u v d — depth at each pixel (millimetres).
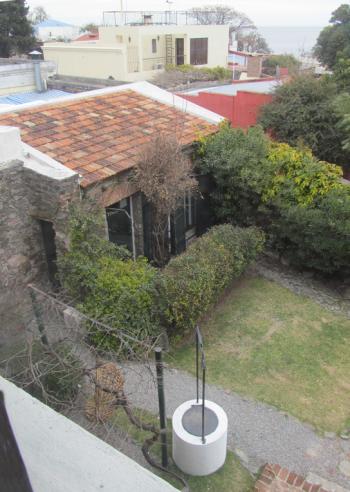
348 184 10219
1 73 17609
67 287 7953
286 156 10641
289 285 10305
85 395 6191
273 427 6520
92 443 2459
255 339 8461
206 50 39562
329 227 9250
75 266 7691
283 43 157250
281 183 10336
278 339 8461
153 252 10680
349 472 5859
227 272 9031
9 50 40906
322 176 9945
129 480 2256
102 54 32781
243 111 16047
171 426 6477
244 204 10977
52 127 9508
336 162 14734
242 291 10047
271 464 5938
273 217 10703
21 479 1705
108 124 10297
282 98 14953
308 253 10133
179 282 7648
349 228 8867
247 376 7520
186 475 5750
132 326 7543
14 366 6340
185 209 11414
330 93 14688
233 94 16844
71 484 2219
